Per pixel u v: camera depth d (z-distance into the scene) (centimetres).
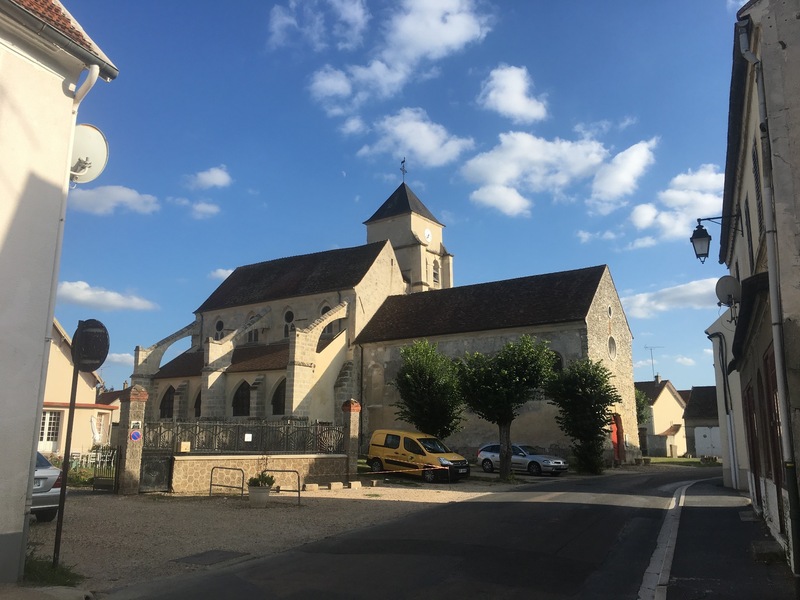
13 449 801
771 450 1070
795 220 821
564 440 3269
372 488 2197
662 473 3206
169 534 1210
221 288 5250
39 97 870
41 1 912
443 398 3062
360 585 846
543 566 967
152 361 4531
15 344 814
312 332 3756
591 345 3403
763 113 887
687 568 940
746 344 1204
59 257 878
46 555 988
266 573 916
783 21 872
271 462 2102
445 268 5662
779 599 769
